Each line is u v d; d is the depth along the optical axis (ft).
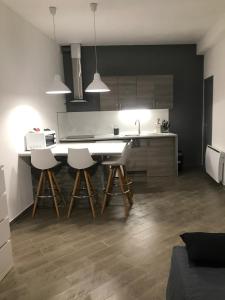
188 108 21.91
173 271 6.31
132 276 8.22
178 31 17.69
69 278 8.24
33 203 14.79
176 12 14.08
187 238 6.57
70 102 21.80
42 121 16.75
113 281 8.01
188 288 5.35
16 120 13.19
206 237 6.46
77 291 7.63
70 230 11.62
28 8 12.87
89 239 10.71
